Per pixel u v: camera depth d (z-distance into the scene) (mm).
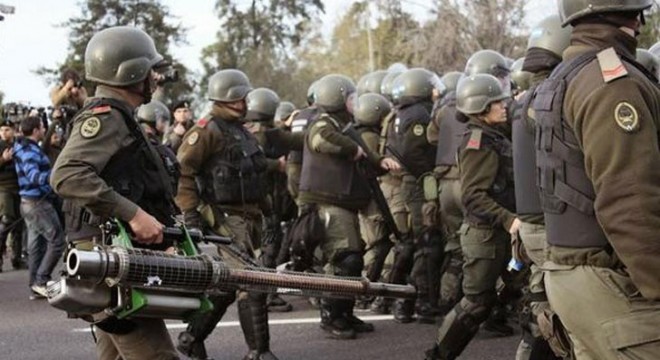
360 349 6609
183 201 5855
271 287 3561
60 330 7586
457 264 7047
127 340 3582
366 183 6914
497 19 28359
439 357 5449
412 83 7766
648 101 2816
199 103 43219
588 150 2826
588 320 2959
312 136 6871
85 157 3564
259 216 6223
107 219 3607
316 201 6848
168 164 3996
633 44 3064
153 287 3307
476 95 5691
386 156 7883
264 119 8914
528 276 5105
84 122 3637
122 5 43344
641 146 2738
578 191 2941
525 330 4801
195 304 3449
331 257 6801
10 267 12078
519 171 4391
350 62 45375
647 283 2699
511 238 5348
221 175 5922
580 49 3049
